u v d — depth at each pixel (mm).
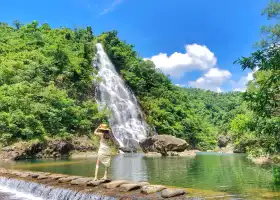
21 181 11430
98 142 41750
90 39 75375
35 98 37656
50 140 32719
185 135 67625
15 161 25078
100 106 53156
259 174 12492
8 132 31125
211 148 73812
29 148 29734
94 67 64375
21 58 48281
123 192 8258
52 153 32000
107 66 68688
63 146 33500
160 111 63406
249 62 5664
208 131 84125
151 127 60094
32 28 70125
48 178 11477
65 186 9688
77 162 22141
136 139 51344
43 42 60500
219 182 10344
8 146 29578
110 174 13531
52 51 52719
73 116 41594
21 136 32094
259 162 19719
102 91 57469
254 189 8523
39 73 45750
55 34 70000
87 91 53750
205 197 7316
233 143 53281
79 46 67125
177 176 12523
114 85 62812
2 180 12539
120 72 71125
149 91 72938
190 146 68250
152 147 34969
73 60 56375
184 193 7801
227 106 127188
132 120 56281
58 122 37375
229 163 19312
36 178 11844
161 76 80250
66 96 44062
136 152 43500
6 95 35594
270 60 5461
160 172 14242
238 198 7117
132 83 68875
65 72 50000
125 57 77500
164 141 33094
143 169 15820
